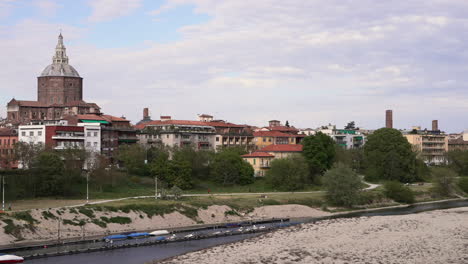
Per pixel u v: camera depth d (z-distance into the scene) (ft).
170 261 291.17
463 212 474.90
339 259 285.43
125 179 579.07
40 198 480.64
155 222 427.74
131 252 330.54
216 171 632.38
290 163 624.59
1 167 559.38
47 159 498.28
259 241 344.08
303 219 477.36
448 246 311.27
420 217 437.58
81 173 552.00
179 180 587.27
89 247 338.13
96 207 418.51
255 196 551.59
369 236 348.79
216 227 422.82
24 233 359.46
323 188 572.92
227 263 280.72
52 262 301.63
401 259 282.56
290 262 280.92
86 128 636.07
